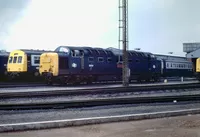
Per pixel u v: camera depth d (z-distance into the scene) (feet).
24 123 32.30
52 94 62.18
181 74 181.16
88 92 68.39
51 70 103.30
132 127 33.71
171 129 32.58
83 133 30.66
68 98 59.62
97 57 115.75
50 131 31.24
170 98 58.75
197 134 30.14
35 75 111.14
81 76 110.63
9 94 59.47
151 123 36.01
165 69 165.99
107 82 123.75
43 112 42.29
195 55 214.69
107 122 36.14
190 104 54.90
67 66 106.22
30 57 109.70
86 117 39.70
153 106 50.67
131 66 129.29
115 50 126.62
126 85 98.73
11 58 110.73
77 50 109.81
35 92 63.36
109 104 51.52
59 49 111.24
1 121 35.78
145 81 139.95
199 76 151.23
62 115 40.50
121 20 99.71
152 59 141.28
